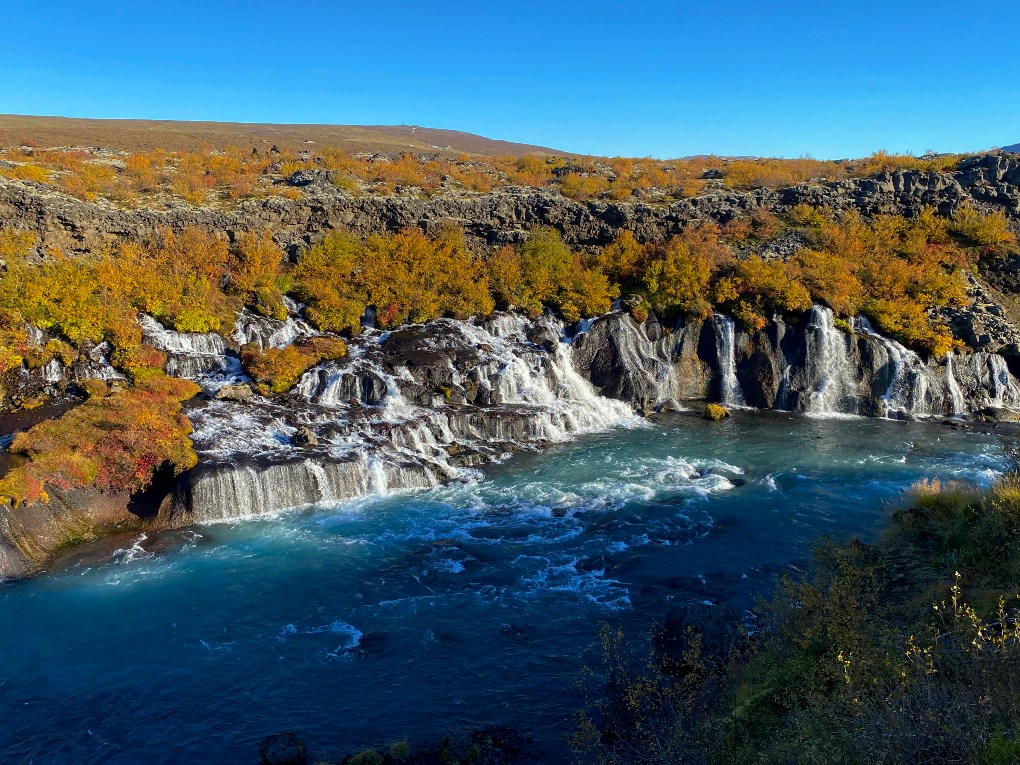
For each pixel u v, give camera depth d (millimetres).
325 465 32688
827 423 45500
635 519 30016
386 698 18688
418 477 34500
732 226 59750
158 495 30438
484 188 65875
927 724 9781
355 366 42844
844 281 51438
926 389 47375
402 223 56188
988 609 15422
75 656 20625
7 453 30781
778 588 21312
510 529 29312
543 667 19766
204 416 36656
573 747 15984
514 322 51312
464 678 19406
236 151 80500
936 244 58094
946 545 20297
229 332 45250
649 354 50156
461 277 52719
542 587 24453
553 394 46844
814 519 29594
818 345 48469
